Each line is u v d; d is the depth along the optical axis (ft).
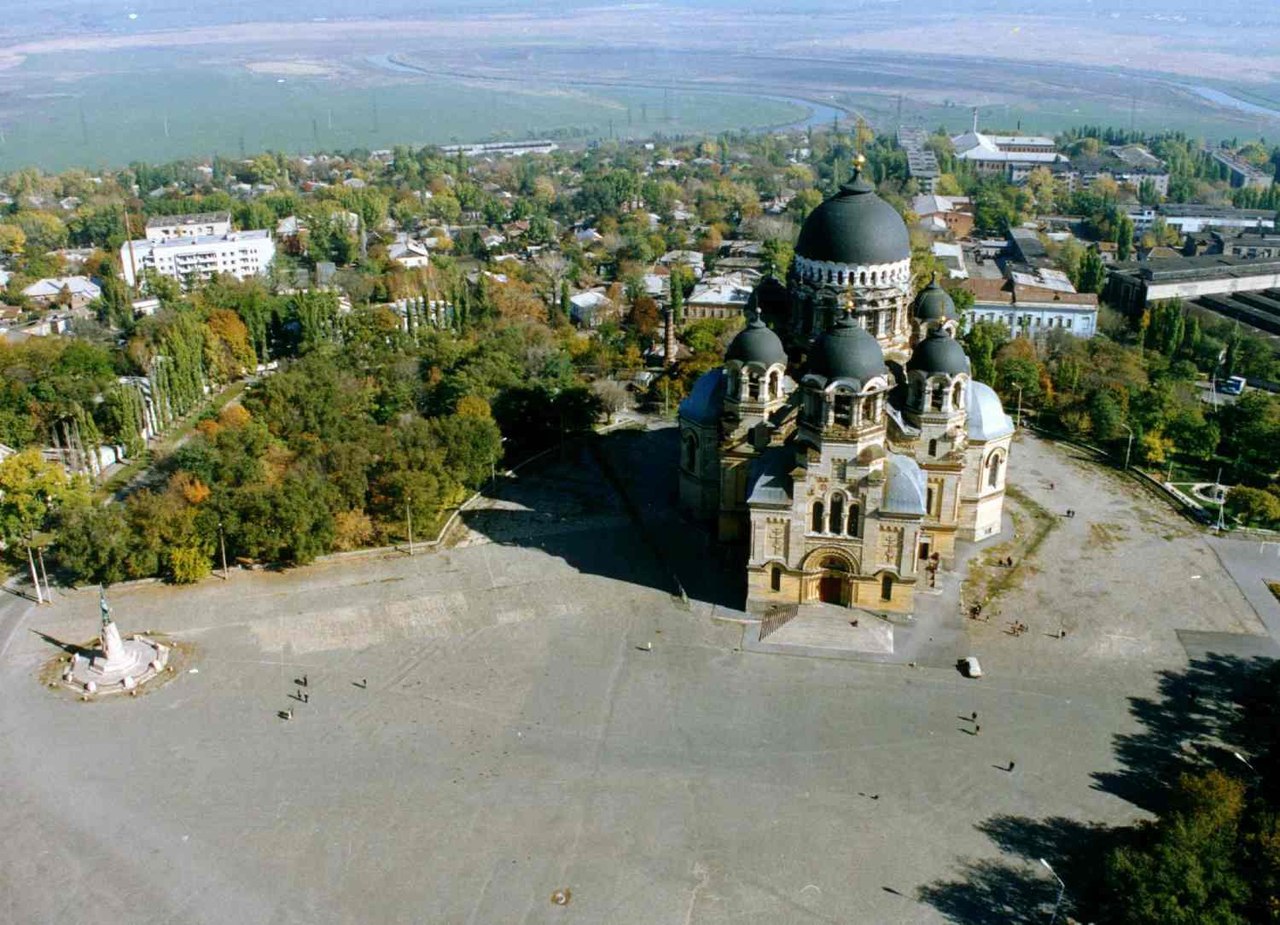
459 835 374.22
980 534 581.53
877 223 536.83
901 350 563.48
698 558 563.07
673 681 460.55
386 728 431.02
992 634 493.36
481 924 337.11
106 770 407.23
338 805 388.57
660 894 348.79
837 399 472.03
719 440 570.87
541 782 400.06
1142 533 592.19
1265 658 474.49
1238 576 544.62
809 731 428.15
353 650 485.15
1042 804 386.93
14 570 558.56
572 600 524.11
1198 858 325.42
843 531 492.54
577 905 344.49
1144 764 407.23
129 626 503.20
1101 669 467.11
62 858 365.81
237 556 560.61
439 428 626.23
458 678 463.83
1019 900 344.49
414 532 586.45
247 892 350.43
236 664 474.49
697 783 399.44
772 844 369.71
